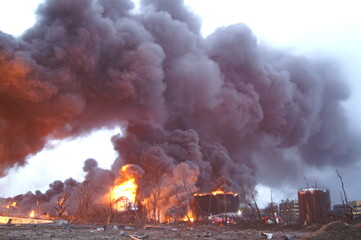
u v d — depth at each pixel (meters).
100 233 20.17
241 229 27.06
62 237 16.89
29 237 16.30
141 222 33.00
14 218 35.06
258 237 18.59
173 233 21.19
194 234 20.41
